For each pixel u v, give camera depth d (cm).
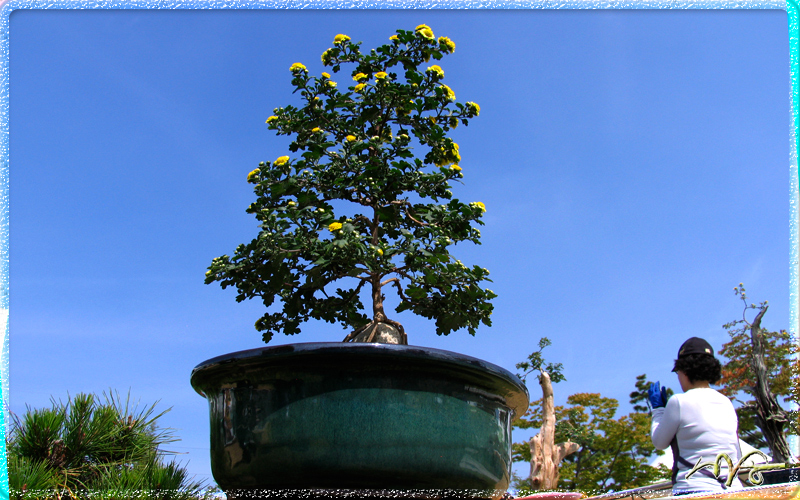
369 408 190
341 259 257
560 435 1659
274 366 196
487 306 296
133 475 227
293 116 307
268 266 276
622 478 1653
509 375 219
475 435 205
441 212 286
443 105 297
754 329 1175
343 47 309
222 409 211
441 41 305
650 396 236
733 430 215
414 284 295
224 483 208
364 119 300
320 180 288
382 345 192
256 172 273
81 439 241
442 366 198
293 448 188
